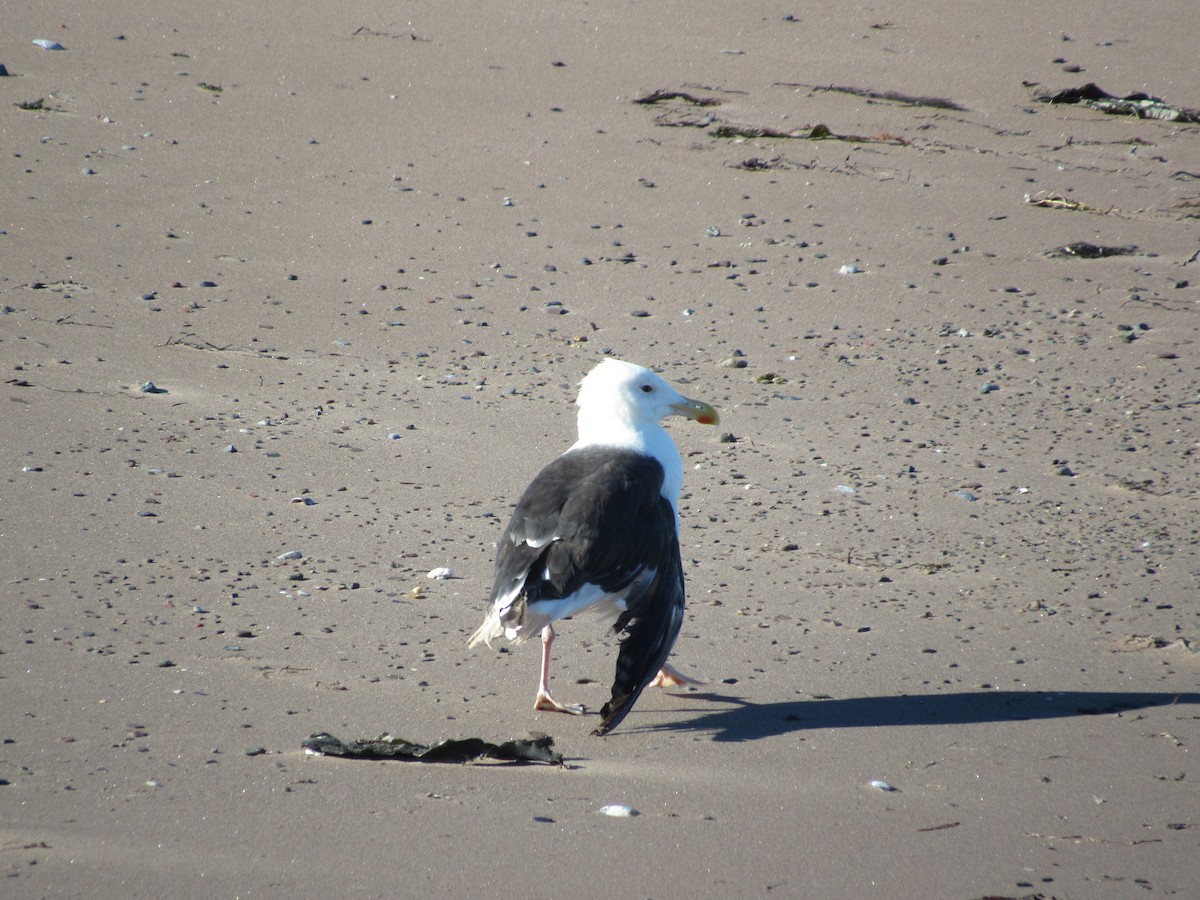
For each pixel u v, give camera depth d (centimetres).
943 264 1941
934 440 1410
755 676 908
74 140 2181
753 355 1634
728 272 1883
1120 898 638
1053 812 724
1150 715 849
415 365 1559
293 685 858
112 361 1505
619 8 2977
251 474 1242
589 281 1834
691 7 2997
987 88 2673
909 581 1075
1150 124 2545
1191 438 1423
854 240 2011
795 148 2352
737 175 2234
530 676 909
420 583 1038
